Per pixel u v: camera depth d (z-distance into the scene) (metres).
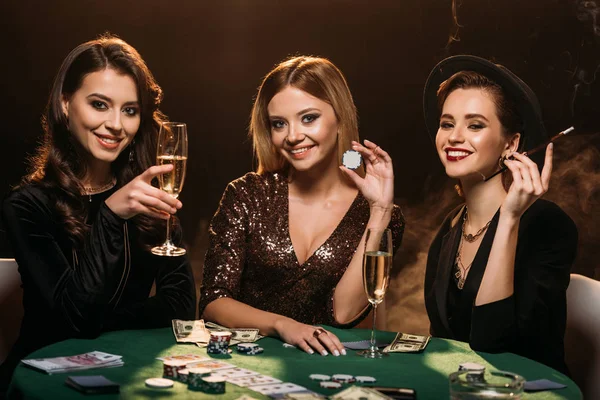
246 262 3.08
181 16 8.22
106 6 8.09
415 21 7.91
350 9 8.04
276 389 1.80
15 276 3.02
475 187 2.85
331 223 3.08
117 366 2.00
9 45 8.02
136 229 2.84
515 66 7.69
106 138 2.73
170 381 1.85
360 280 2.80
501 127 2.81
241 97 8.35
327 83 2.96
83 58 2.72
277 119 2.99
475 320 2.47
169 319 2.84
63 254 2.71
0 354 2.98
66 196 2.75
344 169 2.84
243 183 3.13
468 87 2.82
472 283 2.73
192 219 8.02
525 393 1.86
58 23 8.03
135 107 2.78
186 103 8.37
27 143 7.99
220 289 2.92
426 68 7.95
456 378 1.61
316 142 2.97
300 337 2.30
